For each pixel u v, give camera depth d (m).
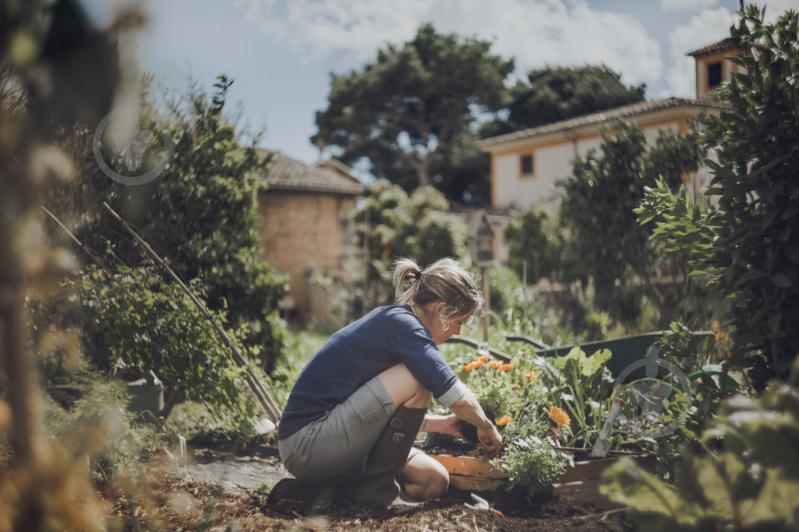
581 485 2.95
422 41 42.53
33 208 1.46
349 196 23.00
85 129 3.54
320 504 2.89
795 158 2.75
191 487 3.09
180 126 5.02
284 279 5.80
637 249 7.51
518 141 26.52
